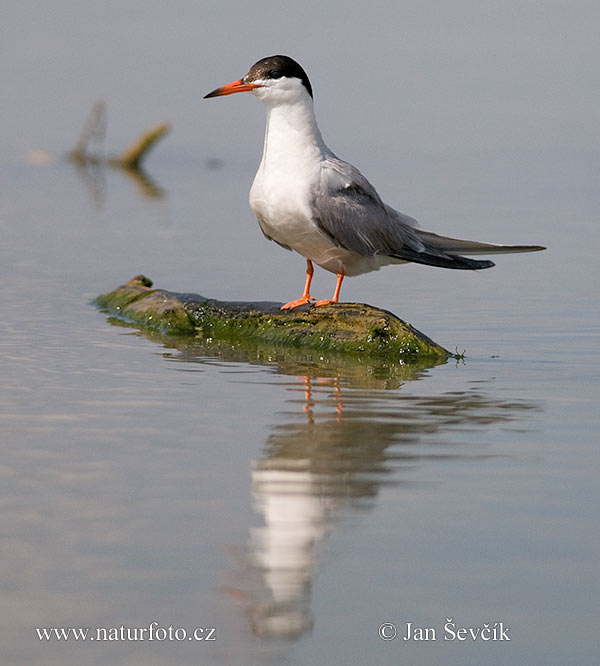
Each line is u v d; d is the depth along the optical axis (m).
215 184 26.39
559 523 7.53
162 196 24.73
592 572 6.84
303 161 12.49
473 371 11.92
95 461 8.66
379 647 6.12
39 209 22.81
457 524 7.51
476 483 8.25
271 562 6.95
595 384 11.30
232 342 13.35
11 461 8.63
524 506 7.81
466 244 13.37
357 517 7.62
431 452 8.97
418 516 7.63
